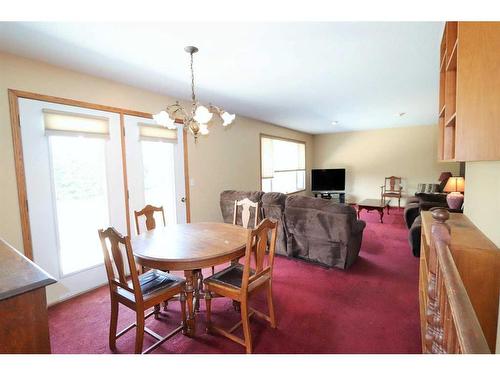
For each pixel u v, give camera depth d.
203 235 2.28
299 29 1.89
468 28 1.18
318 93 3.60
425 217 2.05
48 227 2.46
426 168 6.75
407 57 2.43
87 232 2.75
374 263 3.36
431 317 1.23
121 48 2.14
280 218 3.49
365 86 3.31
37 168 2.37
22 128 2.27
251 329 2.07
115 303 1.85
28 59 2.30
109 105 2.92
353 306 2.38
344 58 2.44
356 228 3.18
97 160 2.82
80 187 2.69
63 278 2.56
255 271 2.11
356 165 7.64
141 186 3.27
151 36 1.95
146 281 2.00
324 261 3.25
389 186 7.19
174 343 1.92
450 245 1.36
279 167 6.62
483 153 1.19
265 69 2.68
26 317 0.90
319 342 1.90
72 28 1.82
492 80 1.16
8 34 1.88
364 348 1.83
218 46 2.14
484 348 0.56
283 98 3.84
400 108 4.60
